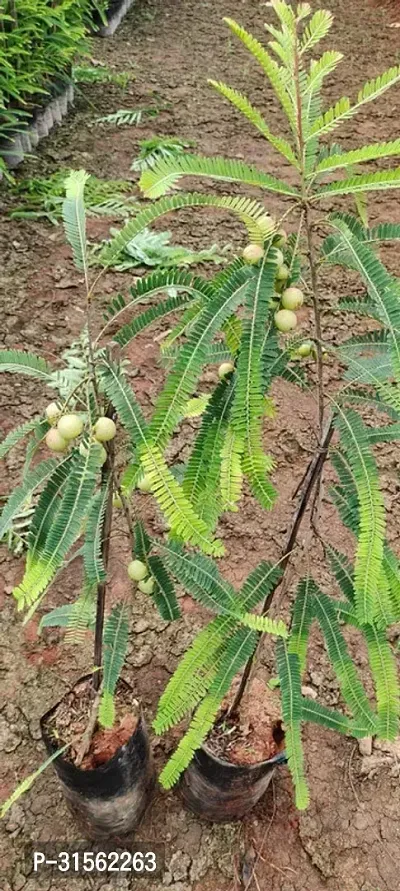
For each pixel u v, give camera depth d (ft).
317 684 7.52
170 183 2.87
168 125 17.84
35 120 16.10
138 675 7.52
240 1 27.68
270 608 5.07
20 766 6.80
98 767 5.21
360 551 3.38
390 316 2.94
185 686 4.28
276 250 3.13
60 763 5.25
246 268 3.12
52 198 14.14
